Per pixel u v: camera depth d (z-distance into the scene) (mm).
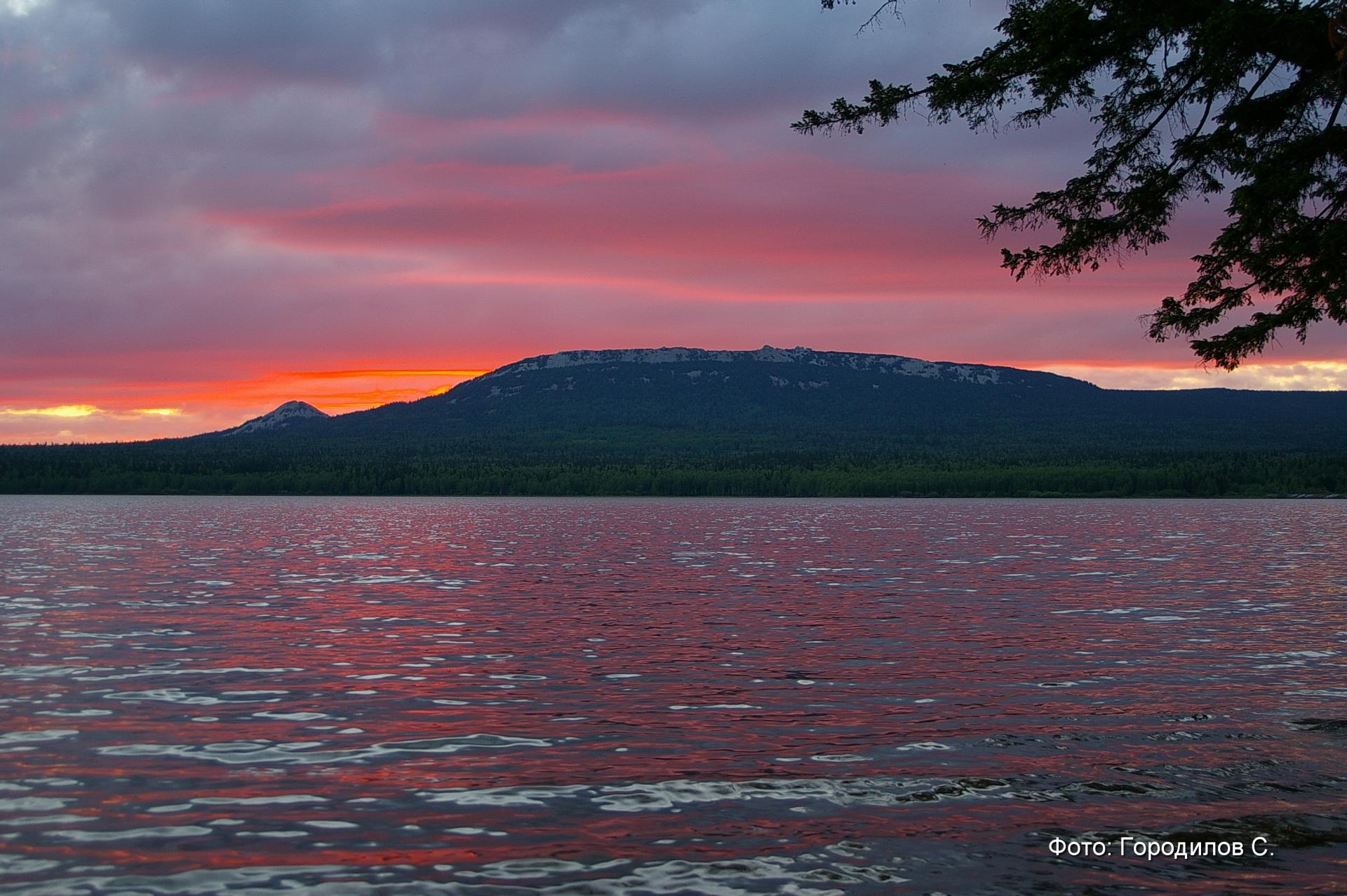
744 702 24172
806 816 16141
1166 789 17406
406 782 17844
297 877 13922
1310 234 16922
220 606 43406
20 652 30875
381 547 89000
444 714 22984
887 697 24703
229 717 22562
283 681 26625
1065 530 124000
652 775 18219
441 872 14070
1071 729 21391
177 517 163000
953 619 39531
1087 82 17734
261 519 159125
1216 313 18172
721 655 31016
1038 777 18016
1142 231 18578
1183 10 16609
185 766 18766
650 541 99250
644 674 27844
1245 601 45906
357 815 16234
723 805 16641
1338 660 29953
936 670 28359
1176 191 18438
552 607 43656
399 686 26156
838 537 107312
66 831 15500
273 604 44125
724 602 45688
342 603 44562
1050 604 44719
